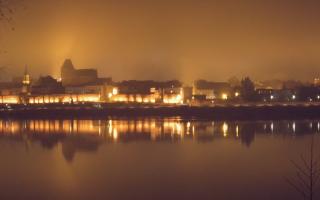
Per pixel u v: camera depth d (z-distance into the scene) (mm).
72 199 43031
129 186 47531
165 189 46156
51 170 56062
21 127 110812
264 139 81438
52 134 94125
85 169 56406
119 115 145500
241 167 56406
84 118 139500
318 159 59750
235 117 131500
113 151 70125
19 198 43531
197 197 43156
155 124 114312
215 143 77438
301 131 93938
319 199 40625
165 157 64125
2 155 67688
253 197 42656
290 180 48094
